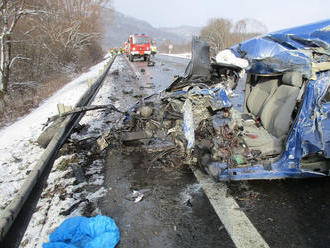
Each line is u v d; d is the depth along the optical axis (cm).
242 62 468
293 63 369
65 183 396
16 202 245
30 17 1449
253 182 379
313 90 338
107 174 424
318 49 350
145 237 284
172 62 2625
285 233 281
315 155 371
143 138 505
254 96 534
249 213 315
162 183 391
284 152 362
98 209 333
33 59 1692
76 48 2986
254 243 270
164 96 577
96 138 568
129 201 349
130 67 2250
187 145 427
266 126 450
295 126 350
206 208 328
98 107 562
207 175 407
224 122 464
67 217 318
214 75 565
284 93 412
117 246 272
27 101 1073
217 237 280
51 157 385
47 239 282
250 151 402
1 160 490
